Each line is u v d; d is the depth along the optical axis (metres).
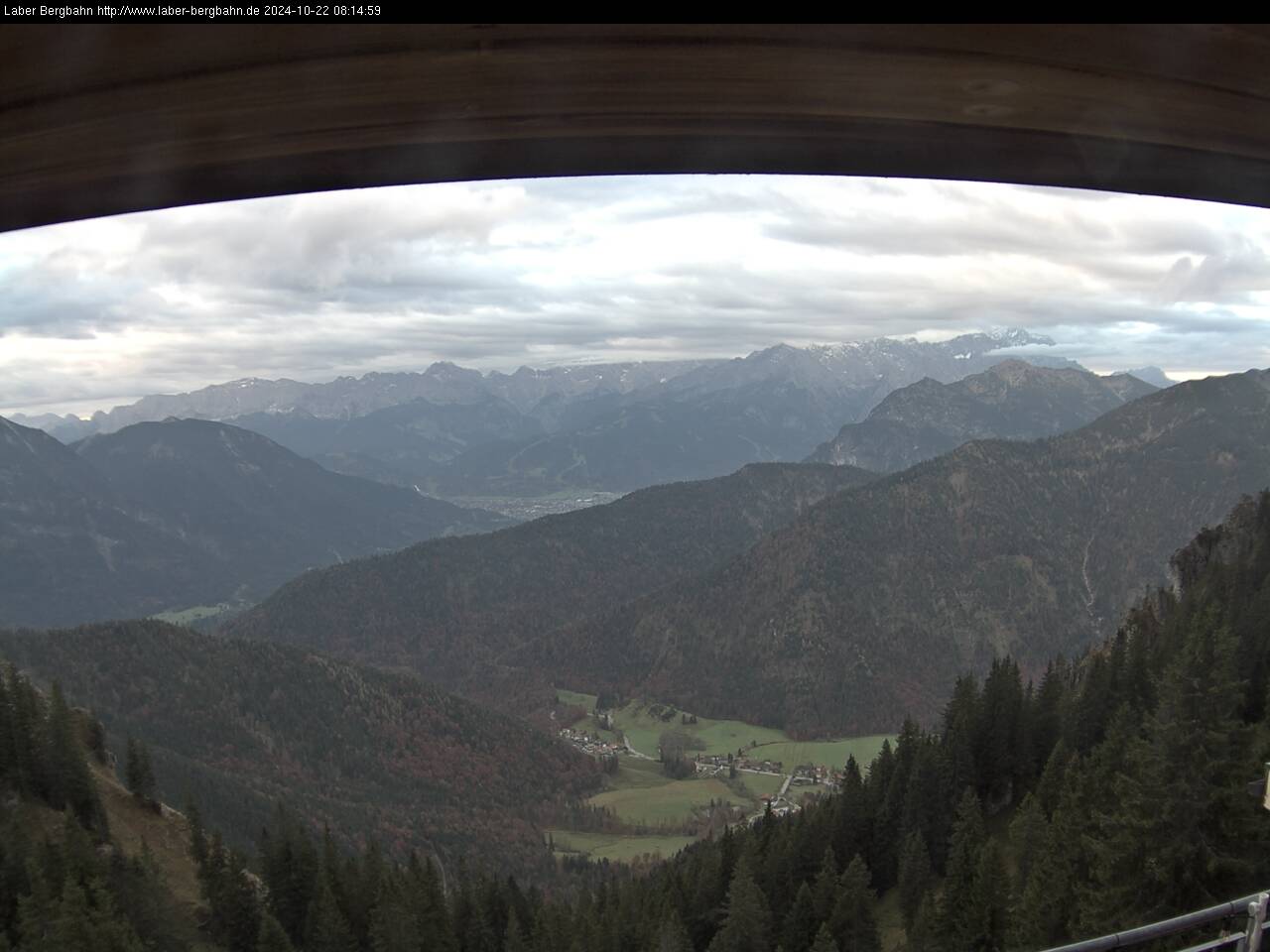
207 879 83.12
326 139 4.69
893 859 71.19
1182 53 4.46
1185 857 33.28
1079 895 38.25
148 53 3.96
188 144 4.54
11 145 4.33
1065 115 5.04
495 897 81.06
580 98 4.61
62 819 86.50
